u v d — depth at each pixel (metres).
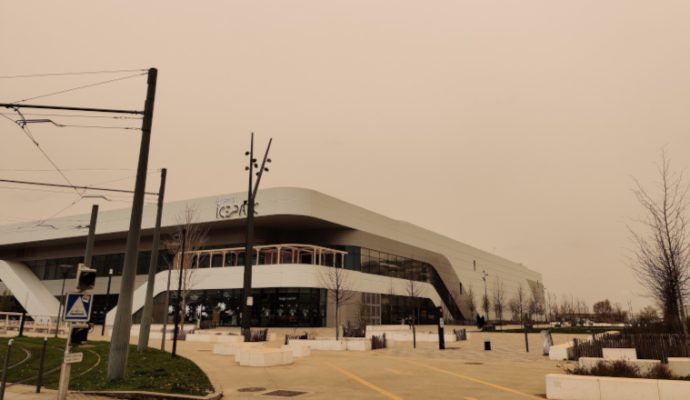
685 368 12.82
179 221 48.44
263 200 49.16
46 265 70.94
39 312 63.44
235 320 45.84
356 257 54.94
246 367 16.53
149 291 20.47
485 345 24.31
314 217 49.16
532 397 10.58
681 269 15.81
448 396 10.74
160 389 11.34
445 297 73.19
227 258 54.28
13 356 19.28
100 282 63.62
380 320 55.00
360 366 16.98
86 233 61.47
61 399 9.94
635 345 17.03
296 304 44.62
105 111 13.07
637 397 9.67
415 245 67.56
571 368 15.97
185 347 25.69
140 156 13.31
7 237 70.25
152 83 13.86
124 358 12.49
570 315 109.81
